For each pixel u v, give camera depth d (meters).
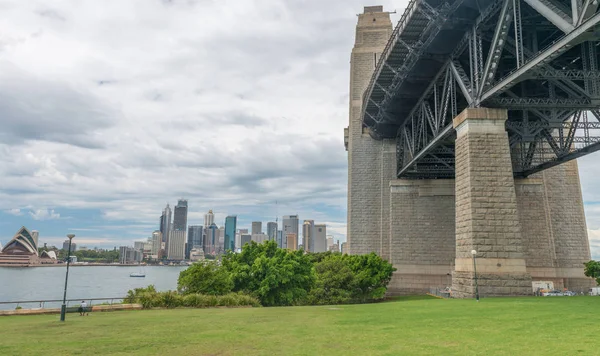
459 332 14.93
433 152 50.75
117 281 168.38
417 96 48.78
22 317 24.64
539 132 40.94
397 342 13.43
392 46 40.56
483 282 30.12
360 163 65.00
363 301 51.31
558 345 12.12
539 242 51.88
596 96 29.78
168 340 15.00
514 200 31.11
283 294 42.66
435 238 57.81
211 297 33.66
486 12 30.66
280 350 12.80
